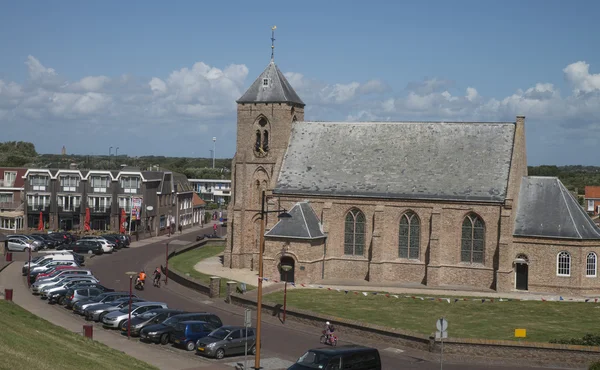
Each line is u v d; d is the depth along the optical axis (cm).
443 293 7188
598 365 4103
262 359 4853
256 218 8694
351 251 8075
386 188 7938
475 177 7700
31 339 4022
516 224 7488
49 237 10594
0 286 7275
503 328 5703
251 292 7056
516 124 7894
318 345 5241
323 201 8131
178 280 7781
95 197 12825
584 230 7256
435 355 4966
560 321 5991
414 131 8306
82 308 6016
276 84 8681
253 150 8712
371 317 6084
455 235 7625
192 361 4744
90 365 3791
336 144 8525
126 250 10706
